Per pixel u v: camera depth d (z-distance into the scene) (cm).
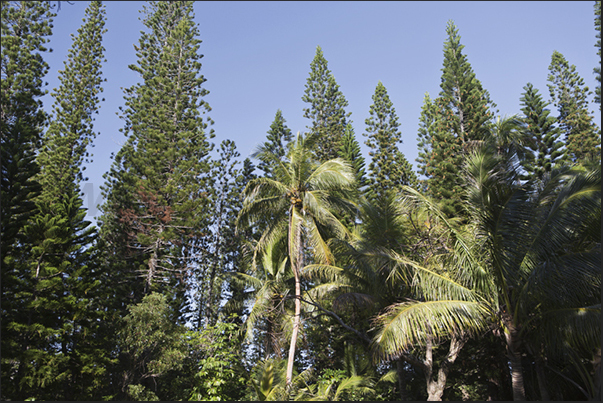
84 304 1463
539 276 821
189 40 2678
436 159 2175
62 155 2256
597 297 881
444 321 841
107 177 2452
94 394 1491
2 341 1268
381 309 1142
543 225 862
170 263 2108
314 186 1409
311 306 1495
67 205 1672
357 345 1485
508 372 1409
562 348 903
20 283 1366
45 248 1428
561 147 2197
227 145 2528
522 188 938
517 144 1077
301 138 1472
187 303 2247
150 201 2069
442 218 989
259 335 1672
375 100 2791
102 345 1543
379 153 2612
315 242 1320
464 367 1481
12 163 1534
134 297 2150
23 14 1978
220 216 2414
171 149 2195
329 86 3000
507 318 882
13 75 1905
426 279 941
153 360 1552
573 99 2720
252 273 1981
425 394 1584
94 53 2598
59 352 1484
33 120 1892
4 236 1448
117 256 2230
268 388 1011
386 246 1216
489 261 929
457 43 2475
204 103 2519
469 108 2252
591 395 991
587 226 876
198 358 1641
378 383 1567
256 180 1373
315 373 1666
